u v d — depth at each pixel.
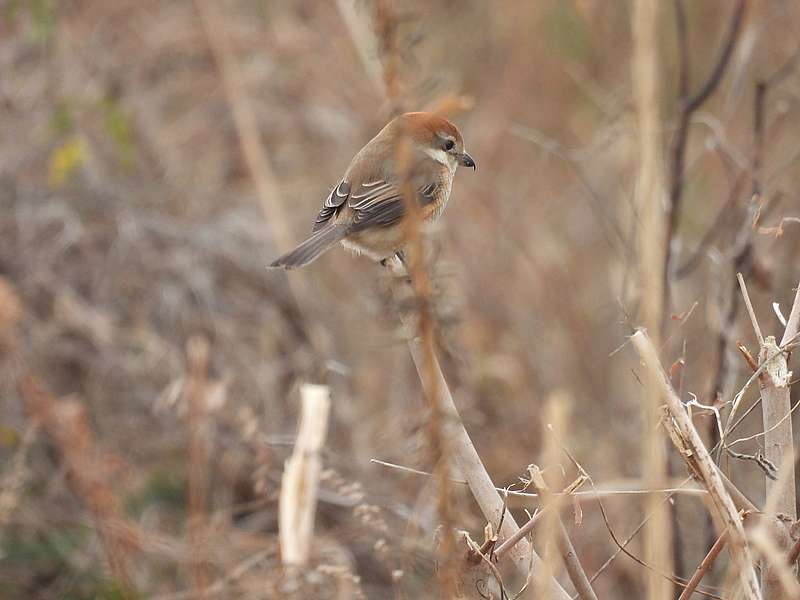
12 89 12.50
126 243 12.03
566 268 13.34
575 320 12.65
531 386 11.95
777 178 10.40
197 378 9.41
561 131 14.91
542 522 6.47
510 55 15.69
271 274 12.22
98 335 11.39
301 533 7.30
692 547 9.04
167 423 11.06
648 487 5.94
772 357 5.96
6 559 9.99
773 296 9.36
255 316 12.05
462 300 11.54
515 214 13.98
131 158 12.20
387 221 8.90
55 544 10.07
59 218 11.95
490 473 11.06
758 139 9.96
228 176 13.20
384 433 10.62
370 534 8.89
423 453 5.85
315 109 13.63
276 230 11.74
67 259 11.91
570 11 15.44
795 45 13.09
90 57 12.98
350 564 8.66
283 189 13.19
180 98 13.53
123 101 13.12
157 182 12.79
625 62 15.05
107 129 12.18
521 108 15.20
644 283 6.80
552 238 13.78
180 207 12.62
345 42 13.96
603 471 10.57
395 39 5.68
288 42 13.81
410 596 8.19
